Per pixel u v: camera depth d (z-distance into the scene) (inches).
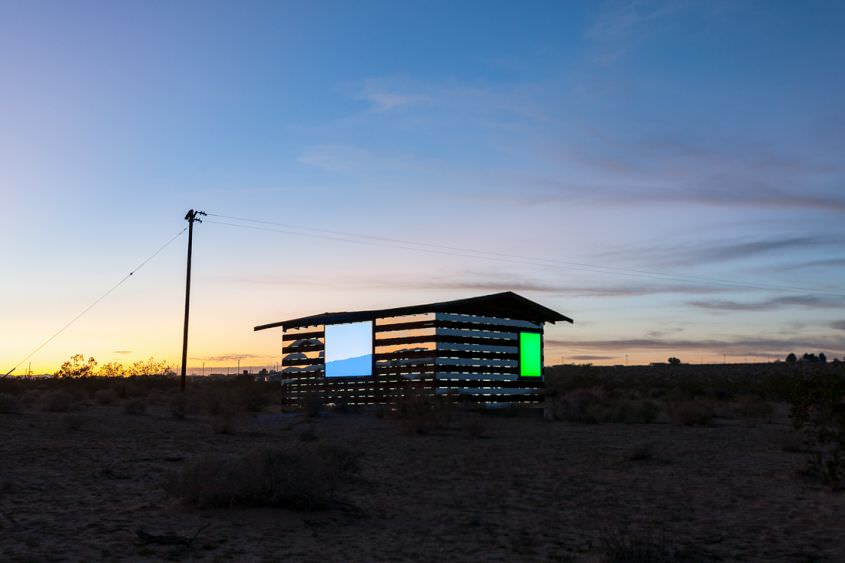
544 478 599.8
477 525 421.7
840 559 345.4
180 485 423.8
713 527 417.4
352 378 1288.1
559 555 347.9
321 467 445.7
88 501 447.8
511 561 339.3
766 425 1137.4
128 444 760.3
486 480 587.2
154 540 344.2
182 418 1163.3
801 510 463.2
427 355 1186.6
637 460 707.4
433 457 722.8
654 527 418.3
